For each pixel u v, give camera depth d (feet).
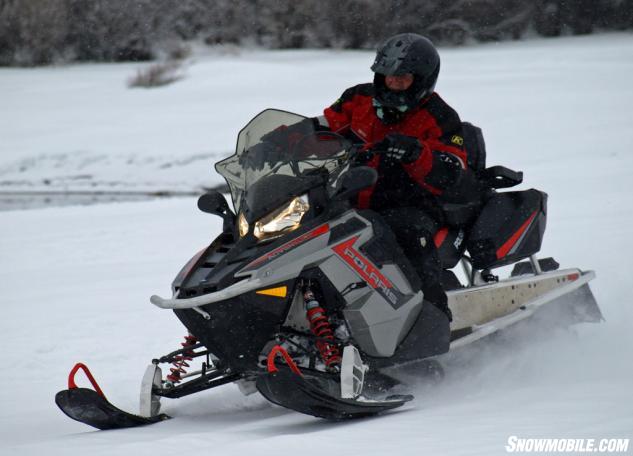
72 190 246.88
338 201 53.11
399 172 60.03
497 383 57.57
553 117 260.62
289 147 53.93
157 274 115.75
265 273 48.52
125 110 339.77
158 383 55.26
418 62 56.59
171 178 252.62
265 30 536.42
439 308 56.18
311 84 361.71
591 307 70.23
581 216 127.65
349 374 49.24
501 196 67.31
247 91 357.00
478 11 533.14
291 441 41.83
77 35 533.14
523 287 66.69
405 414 49.06
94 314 94.22
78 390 51.60
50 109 353.31
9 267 127.95
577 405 44.65
